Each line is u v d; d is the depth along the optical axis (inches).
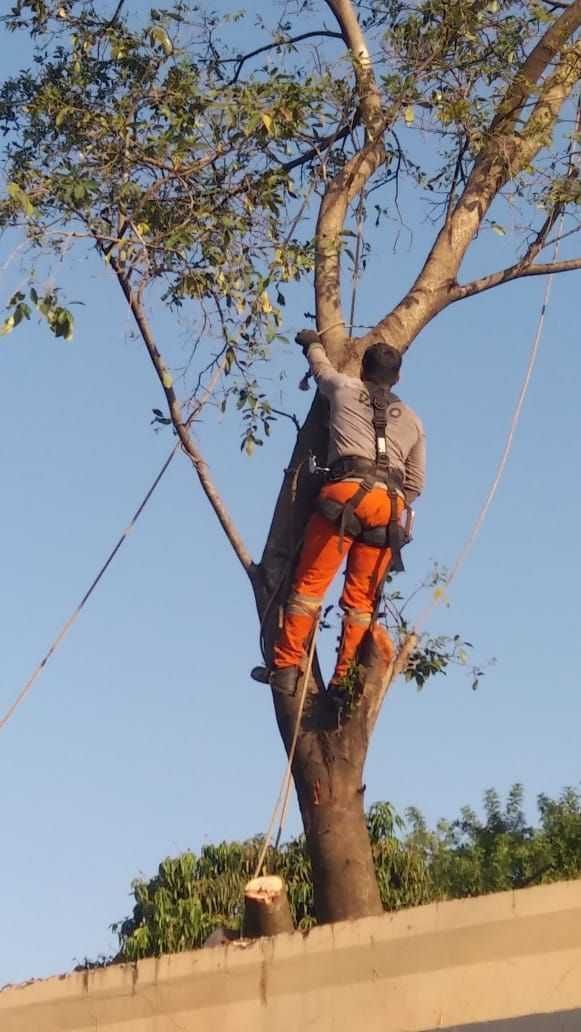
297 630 299.7
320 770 300.7
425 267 341.4
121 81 342.3
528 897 216.4
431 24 348.5
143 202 327.3
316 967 232.1
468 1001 216.5
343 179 346.0
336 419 300.0
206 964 242.5
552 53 350.3
